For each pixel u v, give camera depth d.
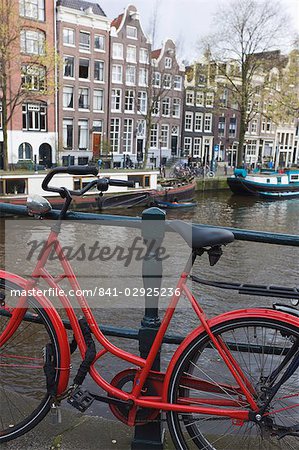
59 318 1.79
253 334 1.73
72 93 29.20
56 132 28.09
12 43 21.16
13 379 3.50
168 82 34.56
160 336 1.74
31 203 1.84
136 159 33.47
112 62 30.83
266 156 45.50
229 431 1.89
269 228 18.86
